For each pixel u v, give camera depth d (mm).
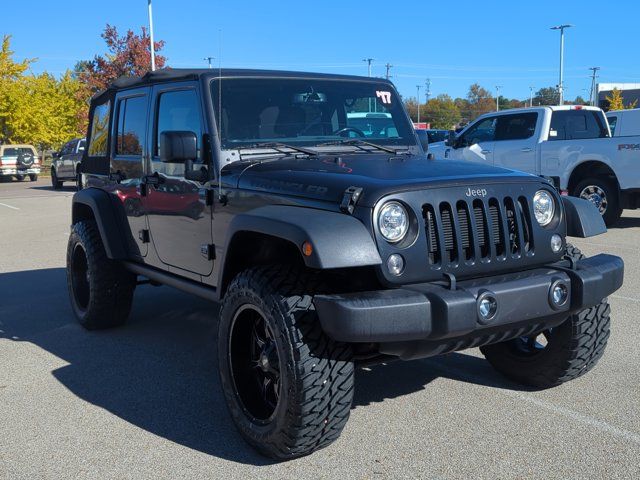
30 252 10766
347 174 3697
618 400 4340
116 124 5816
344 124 4902
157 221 5090
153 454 3754
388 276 3373
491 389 4590
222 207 4230
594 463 3527
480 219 3656
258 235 3816
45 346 5746
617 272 3908
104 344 5777
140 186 5285
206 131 4410
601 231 4184
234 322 3791
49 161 50906
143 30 29453
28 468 3619
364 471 3498
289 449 3484
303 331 3379
